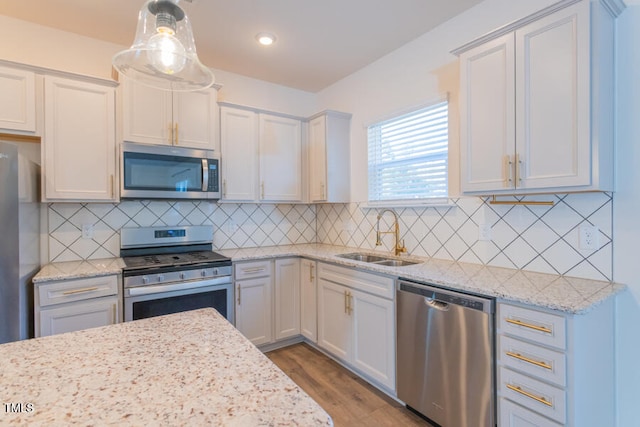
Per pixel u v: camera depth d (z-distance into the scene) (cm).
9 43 227
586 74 142
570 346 125
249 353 89
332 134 312
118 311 213
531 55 159
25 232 188
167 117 251
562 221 177
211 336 101
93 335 101
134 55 123
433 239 244
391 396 214
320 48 269
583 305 126
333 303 256
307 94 368
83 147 224
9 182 173
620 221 157
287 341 298
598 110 143
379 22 232
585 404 132
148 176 244
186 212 296
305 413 62
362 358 228
